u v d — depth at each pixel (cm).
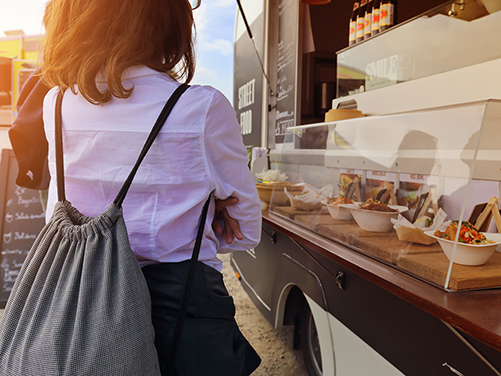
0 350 76
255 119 489
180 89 89
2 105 409
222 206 107
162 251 92
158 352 89
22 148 171
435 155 130
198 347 92
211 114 89
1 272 325
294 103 389
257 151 346
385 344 125
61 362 70
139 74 90
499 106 117
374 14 256
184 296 91
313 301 173
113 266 78
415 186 138
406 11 419
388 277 123
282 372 235
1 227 330
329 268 160
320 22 412
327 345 162
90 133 90
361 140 172
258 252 257
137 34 86
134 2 87
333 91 388
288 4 402
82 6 87
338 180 184
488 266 118
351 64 269
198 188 91
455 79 186
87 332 72
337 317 154
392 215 141
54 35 90
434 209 127
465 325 91
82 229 80
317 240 173
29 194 338
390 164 152
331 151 192
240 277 304
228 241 112
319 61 391
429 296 106
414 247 128
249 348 118
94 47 85
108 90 88
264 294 246
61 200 88
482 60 179
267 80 427
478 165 144
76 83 90
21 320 76
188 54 104
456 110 125
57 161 91
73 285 75
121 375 71
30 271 80
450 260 113
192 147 88
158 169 88
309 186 204
